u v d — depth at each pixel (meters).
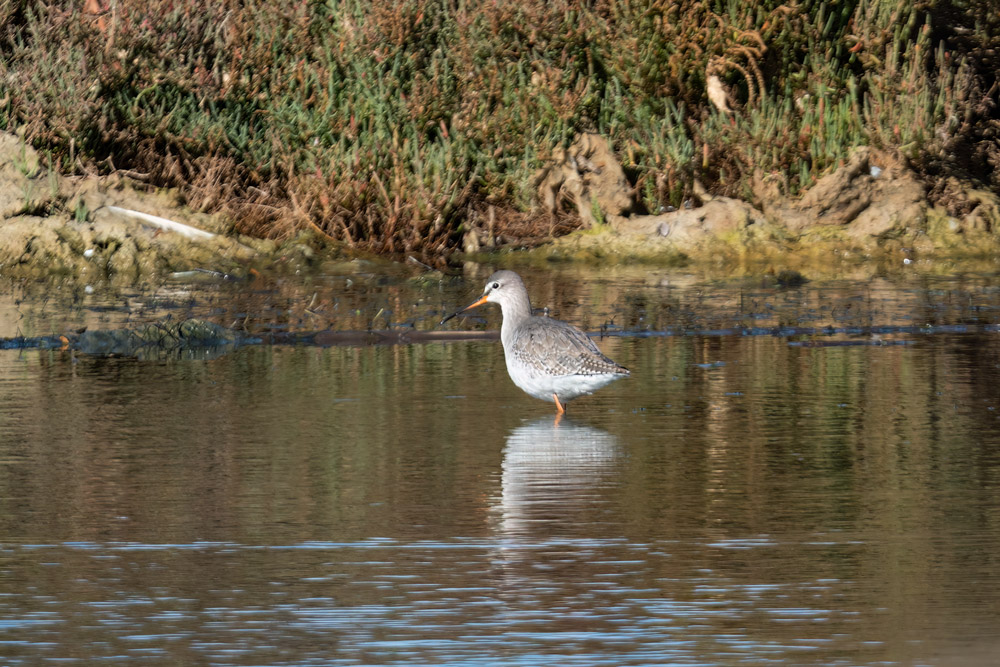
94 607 7.35
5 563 8.03
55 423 11.60
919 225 23.58
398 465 10.16
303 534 8.53
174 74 23.47
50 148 22.73
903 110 24.30
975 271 21.45
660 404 12.40
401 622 7.09
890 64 24.45
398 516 8.88
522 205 23.84
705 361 14.53
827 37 25.14
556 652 6.70
